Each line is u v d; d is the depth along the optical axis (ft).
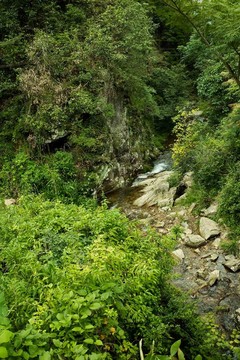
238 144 26.68
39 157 29.17
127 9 33.17
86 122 31.42
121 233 14.05
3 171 28.40
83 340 7.29
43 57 29.76
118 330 8.46
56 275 10.02
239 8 16.56
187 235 23.98
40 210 17.49
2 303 7.25
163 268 13.09
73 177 29.12
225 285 18.78
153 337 9.66
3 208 23.00
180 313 12.33
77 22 34.58
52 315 7.79
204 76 42.63
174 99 50.44
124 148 36.19
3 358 5.66
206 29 19.34
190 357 11.83
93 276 8.82
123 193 32.73
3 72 30.96
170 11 18.93
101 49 31.27
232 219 23.06
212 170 27.35
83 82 31.27
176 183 31.53
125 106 38.17
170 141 46.32
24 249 13.03
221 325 15.87
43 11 33.42
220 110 41.11
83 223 14.69
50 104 28.55
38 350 6.37
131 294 10.16
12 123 30.40
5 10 31.32
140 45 33.47
